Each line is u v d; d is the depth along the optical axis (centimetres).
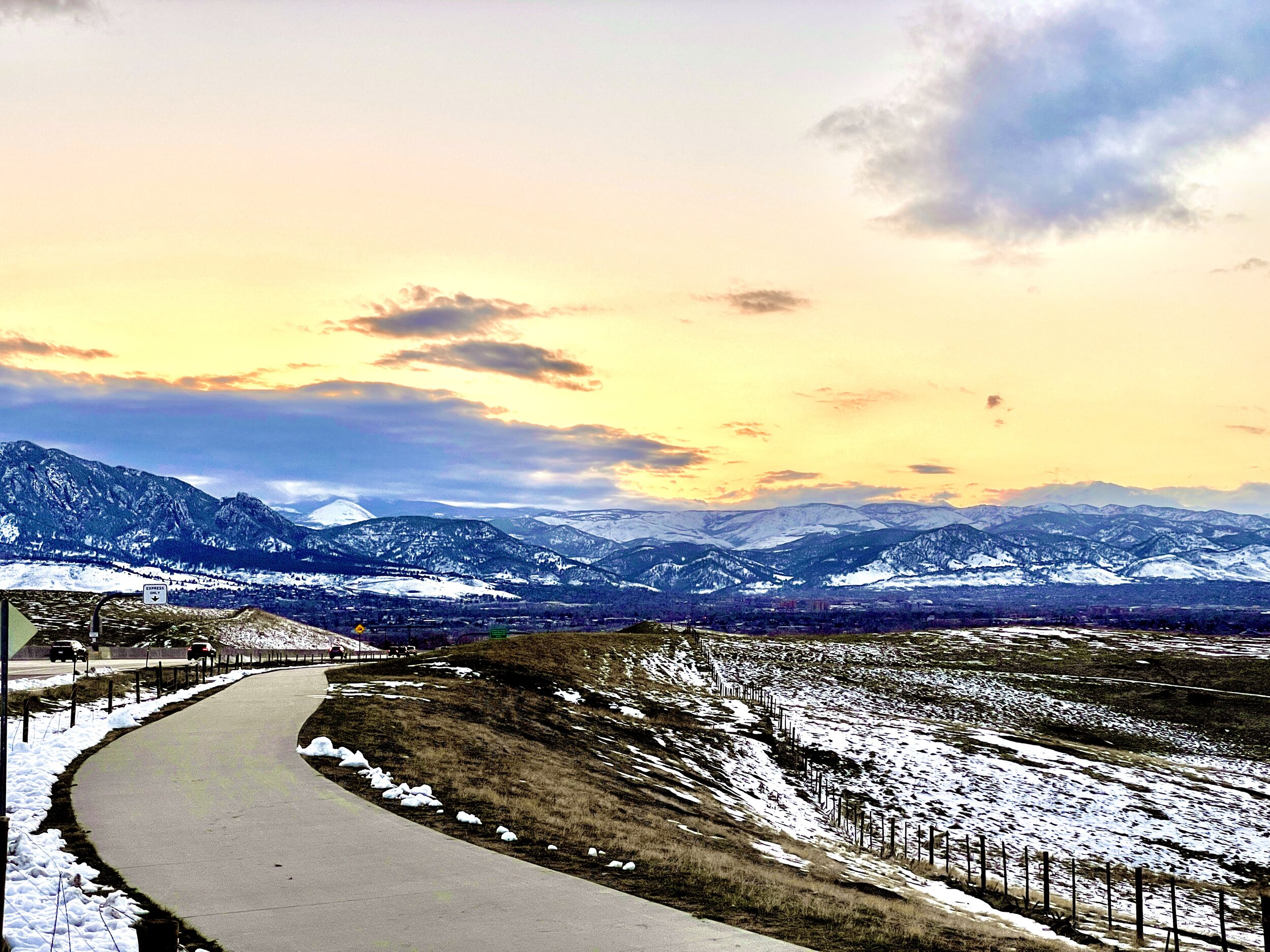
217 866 1686
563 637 9544
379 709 3922
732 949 1369
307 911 1455
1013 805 5484
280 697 4600
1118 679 9962
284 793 2323
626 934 1408
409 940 1336
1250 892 4394
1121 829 5216
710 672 9600
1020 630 13488
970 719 8400
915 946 1521
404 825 2053
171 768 2625
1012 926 2544
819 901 1811
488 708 4766
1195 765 7119
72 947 1218
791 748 6241
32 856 1598
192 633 12019
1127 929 3189
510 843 1962
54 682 5272
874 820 4959
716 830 3028
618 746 4959
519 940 1355
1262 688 9225
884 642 12175
